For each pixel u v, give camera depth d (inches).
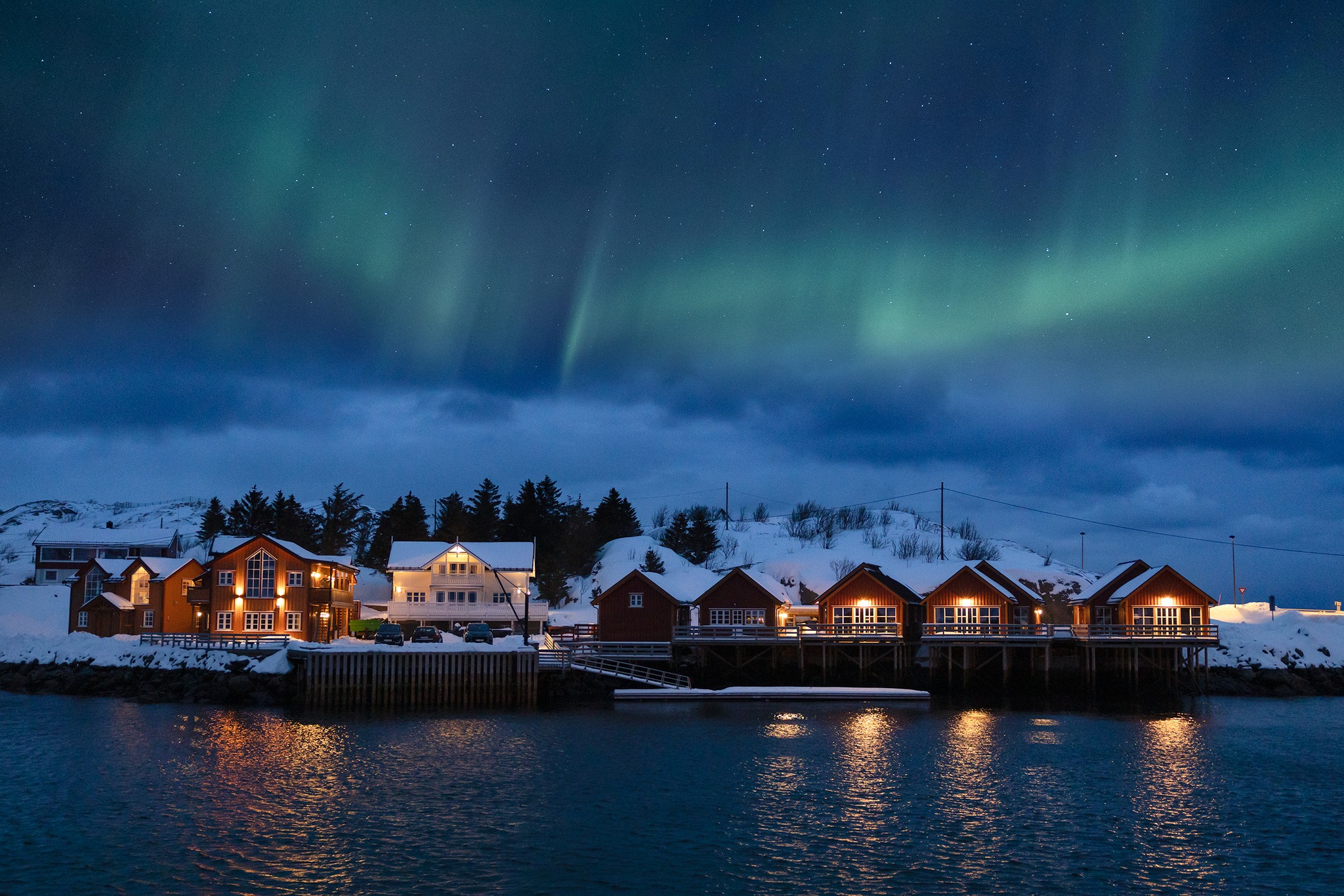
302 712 2694.4
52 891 1215.6
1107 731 2464.3
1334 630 4003.4
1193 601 3444.9
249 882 1253.7
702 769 1926.7
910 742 2256.4
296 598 3548.2
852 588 3432.6
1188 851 1406.3
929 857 1371.8
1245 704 3154.5
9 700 2906.0
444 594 4074.8
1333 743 2298.2
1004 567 5002.5
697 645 3373.5
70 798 1657.2
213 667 2982.3
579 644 3312.0
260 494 5782.5
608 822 1534.2
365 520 6254.9
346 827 1492.4
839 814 1592.0
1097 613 3575.3
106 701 2898.6
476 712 2738.7
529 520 5502.0
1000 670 3427.7
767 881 1273.4
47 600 4672.7
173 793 1696.6
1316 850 1416.1
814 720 2610.7
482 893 1222.9
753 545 6702.8
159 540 5482.3
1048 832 1494.8
